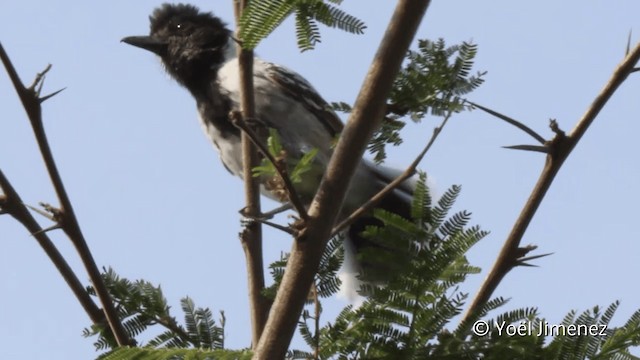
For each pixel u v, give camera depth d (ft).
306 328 26.43
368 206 26.14
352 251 27.61
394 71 22.72
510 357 25.41
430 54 27.78
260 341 22.56
